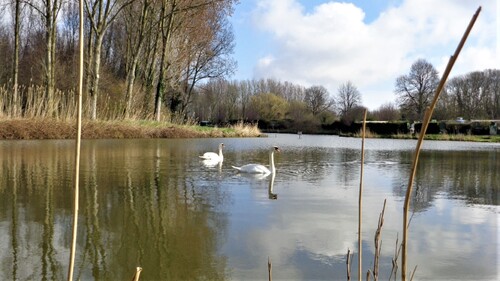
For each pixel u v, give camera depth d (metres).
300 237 4.33
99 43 22.38
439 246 4.13
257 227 4.67
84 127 20.06
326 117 61.56
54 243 3.90
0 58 42.34
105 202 5.81
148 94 29.62
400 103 64.06
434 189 7.67
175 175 8.91
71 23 42.62
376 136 43.69
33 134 18.20
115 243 3.96
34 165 9.73
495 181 8.83
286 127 60.34
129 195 6.39
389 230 4.70
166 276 3.22
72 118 20.34
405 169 11.20
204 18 31.98
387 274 3.41
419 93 61.41
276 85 81.12
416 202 6.39
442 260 3.73
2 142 16.45
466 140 36.88
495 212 5.68
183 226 4.64
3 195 6.12
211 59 41.50
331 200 6.40
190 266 3.44
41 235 4.15
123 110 25.00
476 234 4.56
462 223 5.05
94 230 4.38
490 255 3.86
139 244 3.97
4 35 43.03
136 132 23.05
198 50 36.41
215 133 30.17
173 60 33.16
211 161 12.20
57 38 42.38
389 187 7.86
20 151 13.14
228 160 13.30
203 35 33.19
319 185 8.00
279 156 15.45
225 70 42.47
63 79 33.62
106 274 3.22
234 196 6.60
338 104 78.12
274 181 8.52
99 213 5.15
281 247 3.99
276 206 5.86
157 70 34.44
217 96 67.19
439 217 5.35
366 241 4.26
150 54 33.44
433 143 30.80
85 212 5.18
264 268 3.45
